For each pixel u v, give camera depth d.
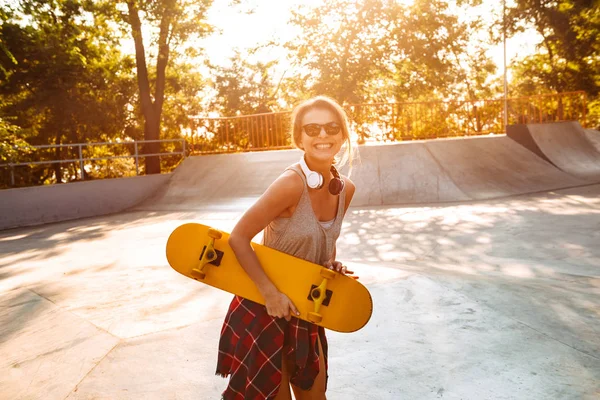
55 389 2.79
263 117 16.06
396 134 15.68
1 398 2.75
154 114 20.22
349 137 1.87
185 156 16.33
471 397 2.53
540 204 10.03
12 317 4.05
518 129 15.16
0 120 13.96
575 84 28.67
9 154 13.28
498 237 7.24
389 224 8.85
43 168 23.80
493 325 3.42
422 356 3.00
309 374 1.75
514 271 5.45
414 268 5.26
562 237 6.98
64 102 21.20
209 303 4.09
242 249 1.63
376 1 23.45
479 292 4.06
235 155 15.33
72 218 13.26
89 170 25.05
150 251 7.20
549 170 13.84
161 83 20.44
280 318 1.71
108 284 4.88
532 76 31.88
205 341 3.31
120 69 23.89
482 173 12.97
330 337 3.34
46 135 23.36
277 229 1.74
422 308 3.76
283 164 14.27
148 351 3.18
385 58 24.73
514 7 26.30
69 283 5.02
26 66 20.34
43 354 3.27
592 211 8.82
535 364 2.85
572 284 4.60
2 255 8.12
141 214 12.72
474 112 16.28
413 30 24.06
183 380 2.81
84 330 3.60
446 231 7.91
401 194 12.01
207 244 1.72
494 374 2.75
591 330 3.30
